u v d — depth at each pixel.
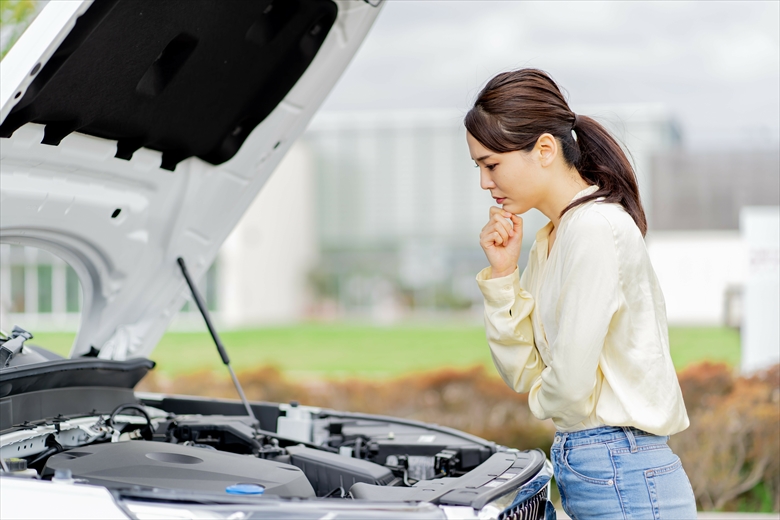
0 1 7.52
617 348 2.28
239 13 2.83
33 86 2.43
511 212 2.51
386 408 8.84
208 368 10.56
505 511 2.24
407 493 2.29
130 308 3.63
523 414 8.39
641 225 2.40
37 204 2.85
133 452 2.61
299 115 3.46
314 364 12.07
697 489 7.04
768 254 8.38
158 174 3.26
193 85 2.96
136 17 2.51
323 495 2.82
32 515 2.01
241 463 2.58
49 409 3.07
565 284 2.25
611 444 2.27
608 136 2.45
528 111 2.35
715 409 7.26
